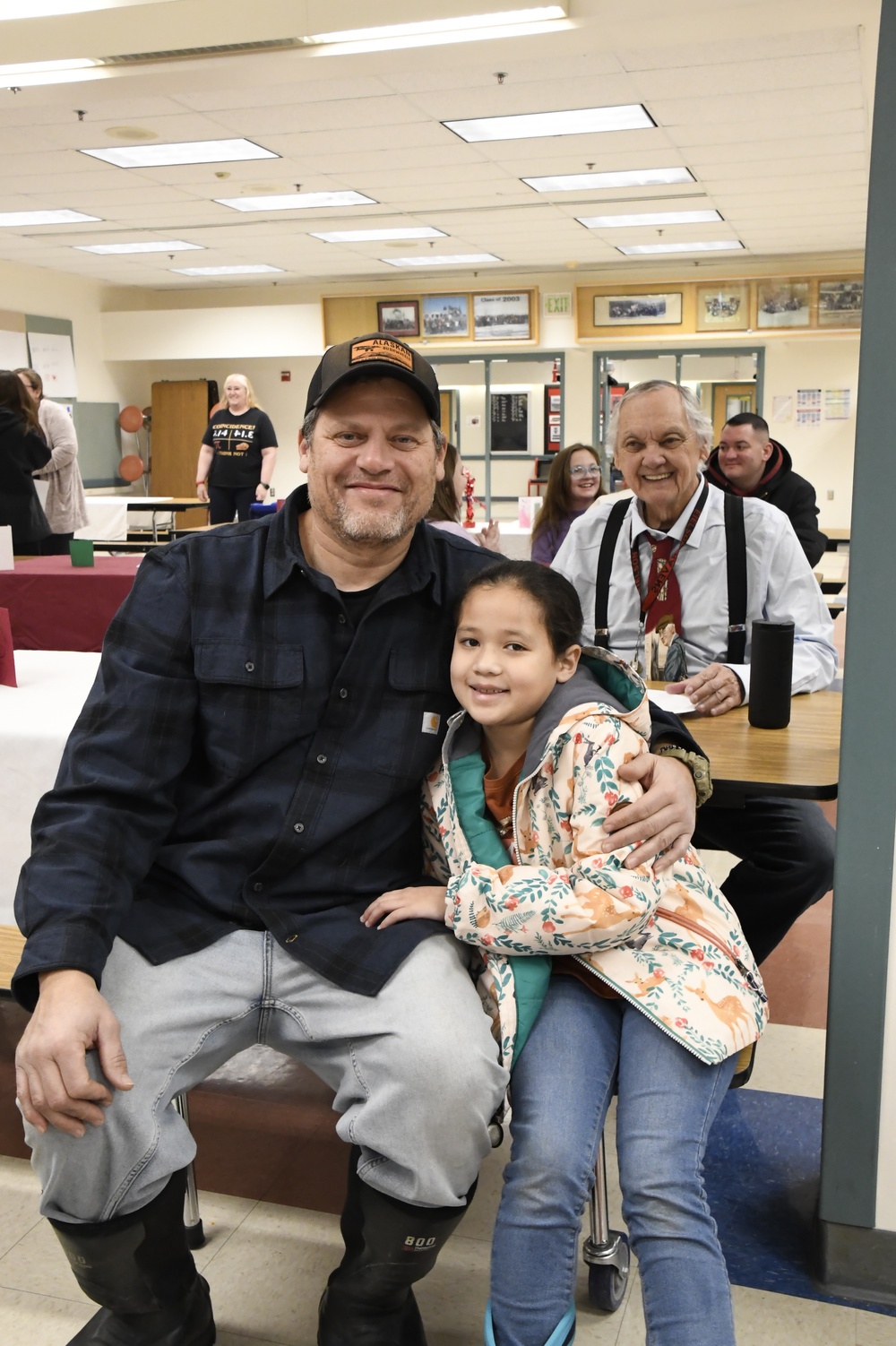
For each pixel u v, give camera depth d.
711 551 2.35
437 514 3.85
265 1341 1.56
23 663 2.77
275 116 6.35
